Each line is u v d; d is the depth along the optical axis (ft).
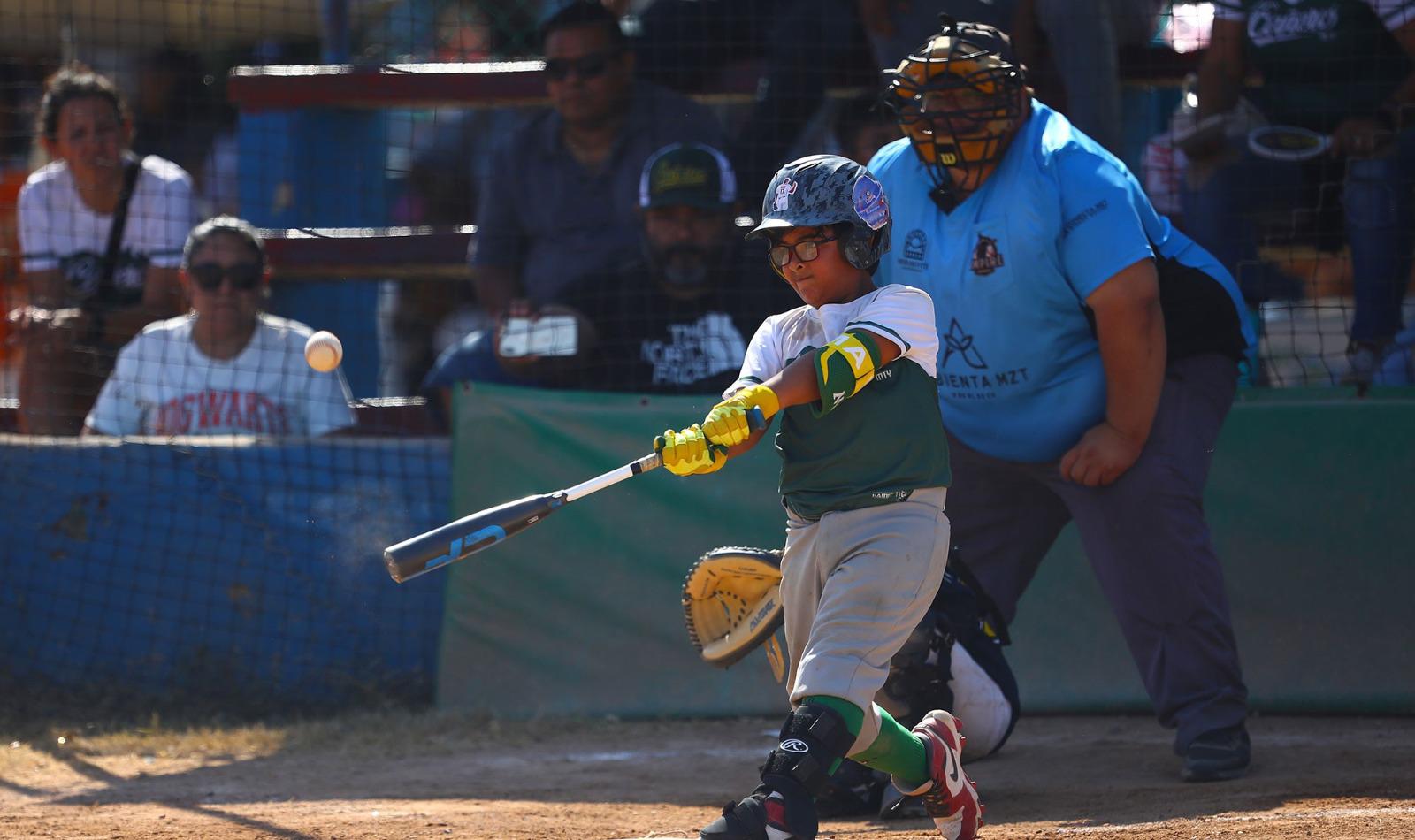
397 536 80.74
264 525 80.89
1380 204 77.30
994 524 63.16
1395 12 76.33
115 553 81.15
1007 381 59.36
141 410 84.84
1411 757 61.52
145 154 119.44
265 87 96.99
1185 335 59.57
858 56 83.71
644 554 77.10
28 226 91.40
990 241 57.31
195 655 80.23
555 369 82.89
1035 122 57.98
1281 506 71.92
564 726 75.00
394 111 102.94
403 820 54.39
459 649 78.23
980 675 53.83
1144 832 47.19
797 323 44.88
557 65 83.41
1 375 99.96
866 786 54.03
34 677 80.64
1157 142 82.53
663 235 79.66
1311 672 71.46
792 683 45.19
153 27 118.42
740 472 76.38
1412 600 70.49
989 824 51.47
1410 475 70.74
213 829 52.85
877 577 41.19
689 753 68.85
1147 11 83.92
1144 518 58.54
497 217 87.86
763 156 84.02
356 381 99.35
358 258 92.84
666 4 87.35
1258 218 78.69
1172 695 59.62
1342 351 81.92
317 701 79.56
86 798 60.23
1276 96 78.43
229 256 83.25
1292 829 46.29
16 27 116.06
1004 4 80.74
